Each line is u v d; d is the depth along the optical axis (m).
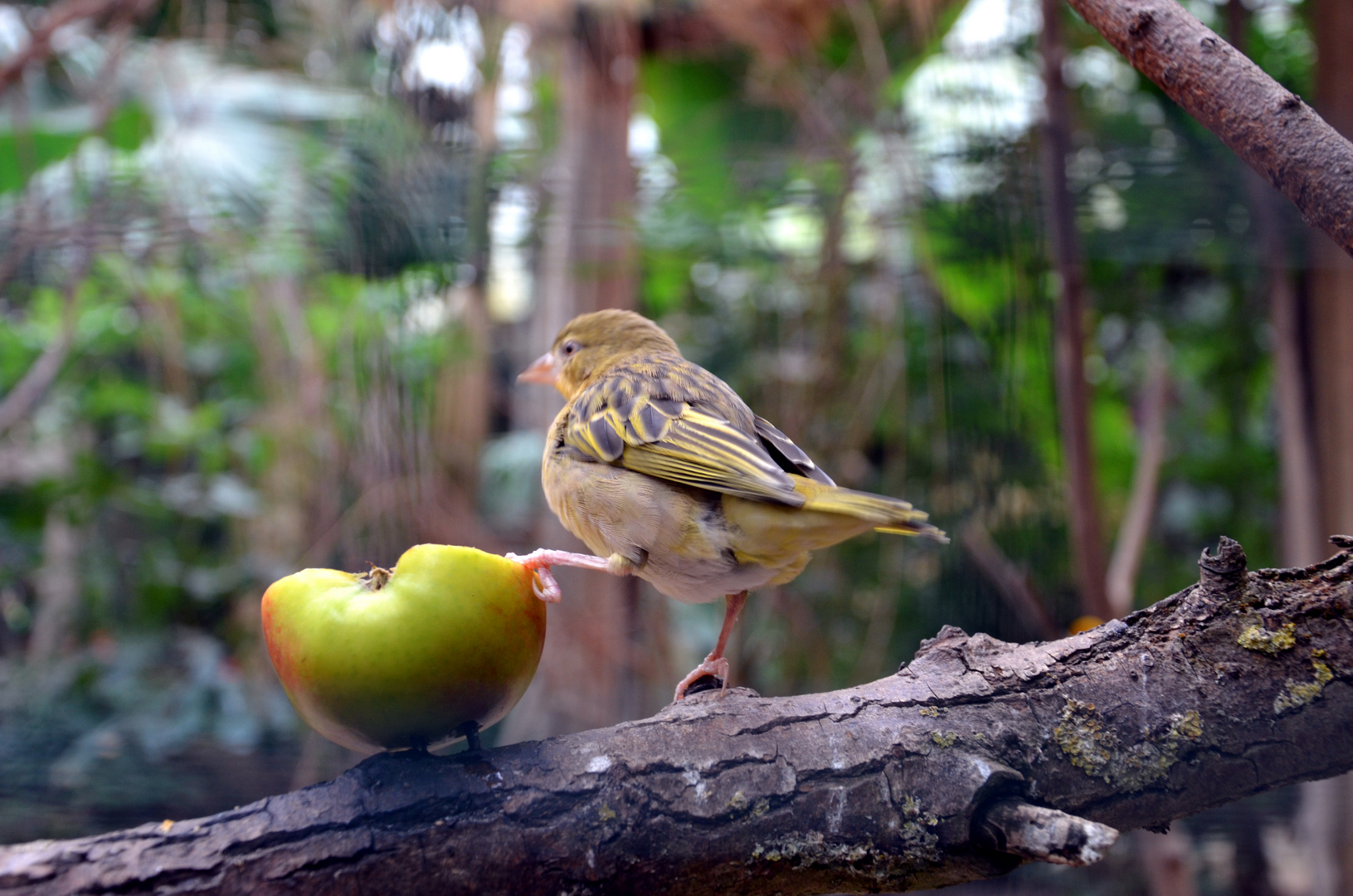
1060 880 6.62
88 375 8.07
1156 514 7.93
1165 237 5.57
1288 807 5.85
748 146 6.77
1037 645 2.44
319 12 6.84
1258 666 2.27
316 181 6.00
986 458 6.00
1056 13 5.40
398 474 6.14
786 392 7.14
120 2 6.22
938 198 5.81
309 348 7.20
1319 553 6.02
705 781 2.09
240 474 8.03
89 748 6.41
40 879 1.77
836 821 2.08
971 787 2.08
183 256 6.27
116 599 7.30
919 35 6.47
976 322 6.31
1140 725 2.23
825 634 7.12
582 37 6.52
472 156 5.78
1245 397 7.80
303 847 1.88
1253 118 2.28
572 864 1.99
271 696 6.81
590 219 6.23
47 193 6.31
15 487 7.57
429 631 1.93
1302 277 6.28
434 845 1.93
